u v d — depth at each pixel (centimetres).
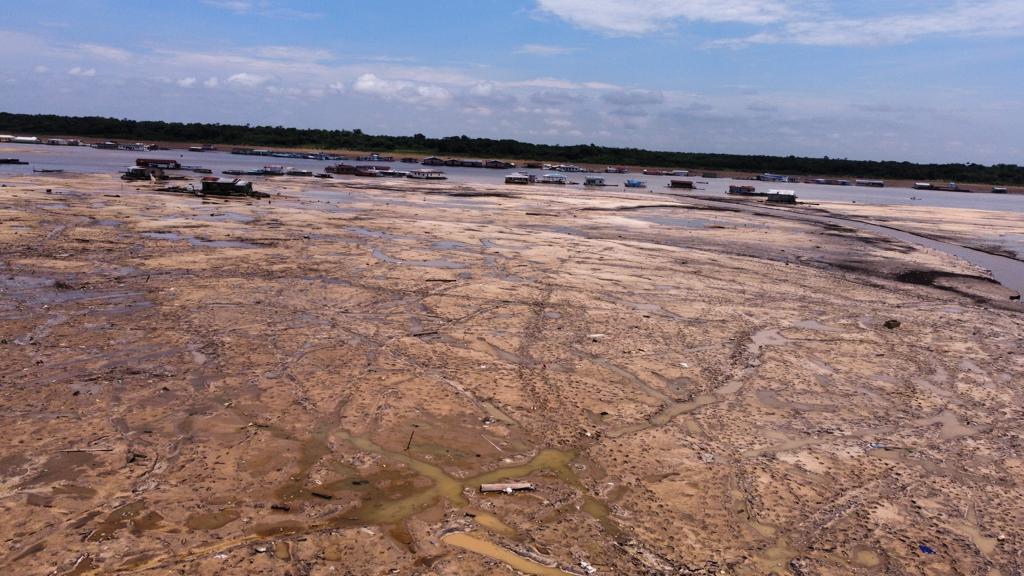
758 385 1239
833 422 1087
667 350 1420
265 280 1870
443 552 680
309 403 1033
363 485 803
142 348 1248
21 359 1159
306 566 644
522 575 649
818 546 732
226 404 1013
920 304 2058
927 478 909
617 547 706
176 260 2088
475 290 1898
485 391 1125
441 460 877
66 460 822
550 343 1424
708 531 747
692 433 1008
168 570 626
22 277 1764
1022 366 1451
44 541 661
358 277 1981
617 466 889
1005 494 875
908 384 1295
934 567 705
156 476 796
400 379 1157
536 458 899
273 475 813
